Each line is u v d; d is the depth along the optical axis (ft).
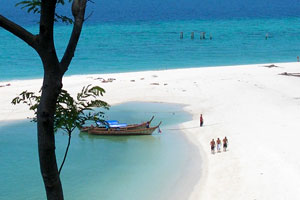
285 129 138.72
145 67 301.43
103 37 465.47
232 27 552.00
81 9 26.14
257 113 166.20
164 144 139.33
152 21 655.35
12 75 277.85
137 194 100.42
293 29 516.32
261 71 263.70
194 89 218.38
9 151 135.44
